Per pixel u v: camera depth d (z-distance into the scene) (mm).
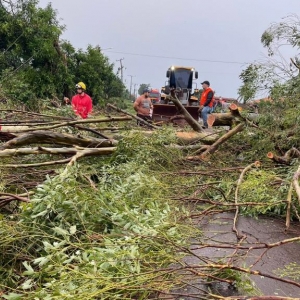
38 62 14367
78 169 3305
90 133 5473
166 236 1964
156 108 12281
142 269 1812
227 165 4660
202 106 10570
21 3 14328
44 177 3820
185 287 2033
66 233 1965
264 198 3439
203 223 3238
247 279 1978
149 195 3023
